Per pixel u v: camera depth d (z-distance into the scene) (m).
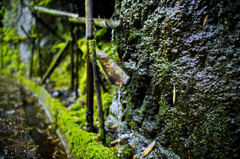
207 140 1.40
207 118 1.40
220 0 1.32
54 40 5.83
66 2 4.49
